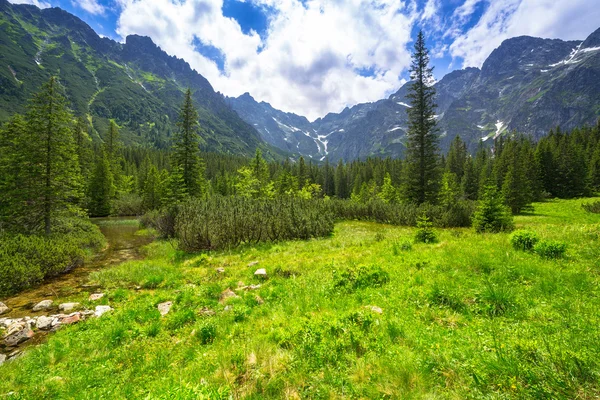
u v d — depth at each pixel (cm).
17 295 1109
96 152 7406
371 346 450
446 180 4934
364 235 2055
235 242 1908
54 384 485
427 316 545
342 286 796
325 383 377
